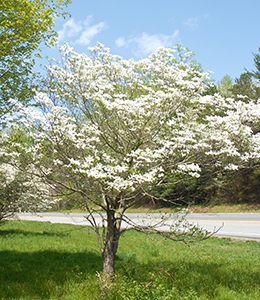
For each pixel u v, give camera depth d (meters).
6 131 7.57
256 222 19.69
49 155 6.67
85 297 6.35
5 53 7.98
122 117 6.55
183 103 6.84
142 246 12.84
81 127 7.05
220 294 6.51
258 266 9.17
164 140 6.82
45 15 8.38
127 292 6.02
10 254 10.95
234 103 7.04
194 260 10.05
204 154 6.61
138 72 7.61
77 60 7.36
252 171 26.94
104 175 5.77
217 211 26.95
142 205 26.03
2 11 7.95
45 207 13.26
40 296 6.59
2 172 11.69
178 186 7.20
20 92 8.10
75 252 11.39
